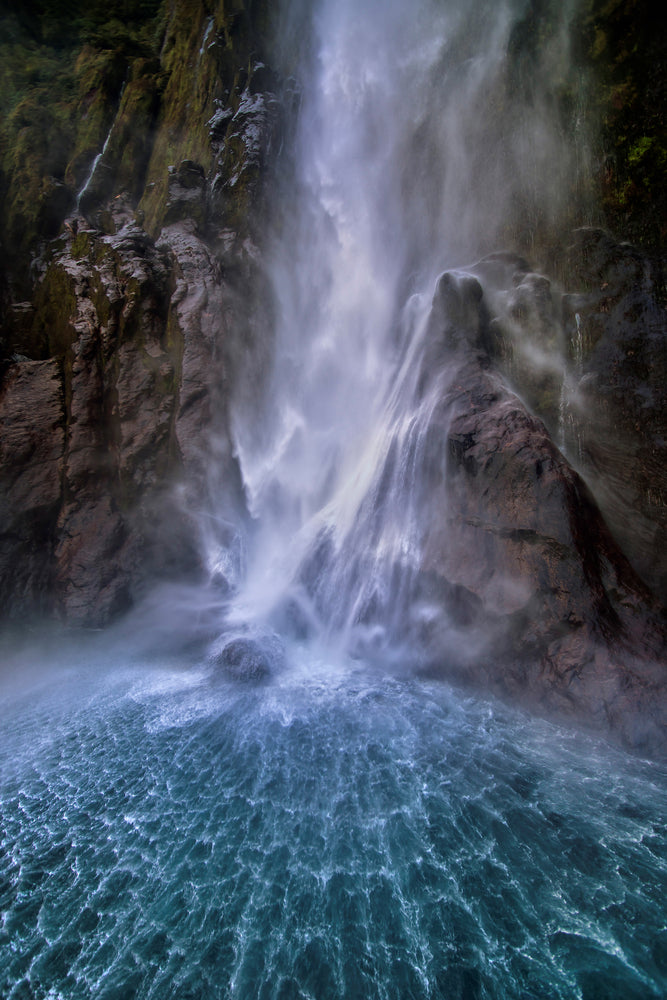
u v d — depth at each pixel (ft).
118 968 15.60
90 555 39.24
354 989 14.92
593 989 14.49
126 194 56.75
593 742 24.29
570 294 36.47
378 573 35.12
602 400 34.37
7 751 25.84
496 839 19.62
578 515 28.96
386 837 20.01
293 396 46.06
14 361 44.04
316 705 28.50
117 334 43.09
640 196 34.22
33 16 63.52
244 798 22.31
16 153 53.83
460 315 37.27
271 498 43.21
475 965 15.40
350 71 56.18
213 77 56.95
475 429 32.35
